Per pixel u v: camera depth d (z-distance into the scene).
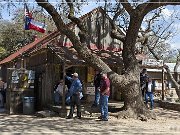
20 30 46.72
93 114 17.66
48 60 20.19
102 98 16.14
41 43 22.70
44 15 18.70
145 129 14.04
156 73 40.75
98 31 22.14
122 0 17.56
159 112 19.53
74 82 16.64
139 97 17.31
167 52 36.94
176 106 20.72
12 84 19.42
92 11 21.95
